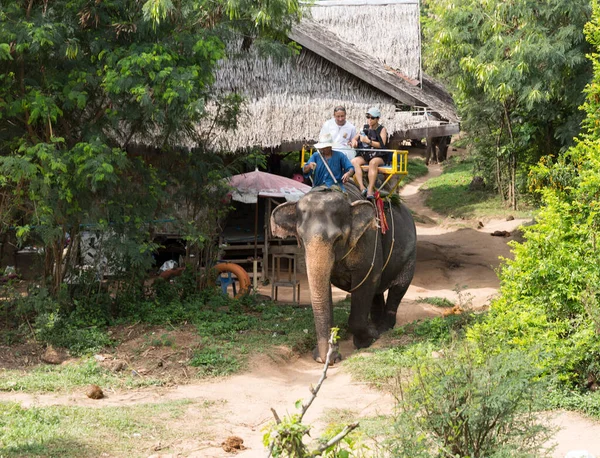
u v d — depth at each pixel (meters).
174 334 11.45
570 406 7.86
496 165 30.33
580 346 8.17
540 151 26.62
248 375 10.13
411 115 17.78
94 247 13.34
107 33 11.55
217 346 10.91
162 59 10.95
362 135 11.80
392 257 12.47
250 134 16.70
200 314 12.62
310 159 11.30
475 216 27.92
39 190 11.28
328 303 10.63
